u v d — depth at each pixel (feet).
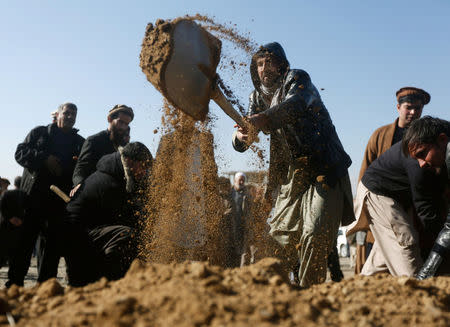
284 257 11.48
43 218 15.80
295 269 11.49
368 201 11.39
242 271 5.90
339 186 10.64
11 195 14.61
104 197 11.61
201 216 11.59
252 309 4.43
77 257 11.39
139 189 11.89
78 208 11.69
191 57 8.66
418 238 10.87
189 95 8.88
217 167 11.48
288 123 10.17
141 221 11.89
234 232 15.44
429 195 10.21
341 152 10.78
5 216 14.58
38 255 16.31
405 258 10.70
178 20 8.71
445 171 9.83
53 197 15.88
